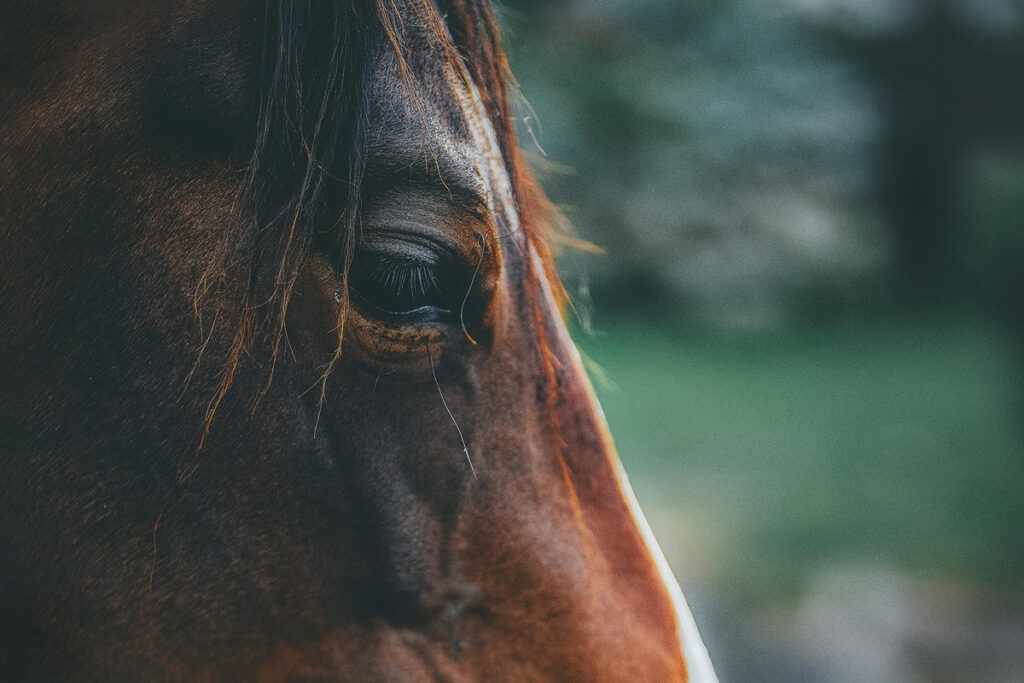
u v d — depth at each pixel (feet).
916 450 28.43
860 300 37.88
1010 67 40.29
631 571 5.15
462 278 4.45
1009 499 26.08
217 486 4.35
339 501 4.46
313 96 4.17
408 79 4.21
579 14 35.99
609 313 35.94
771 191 36.81
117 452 4.29
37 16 4.21
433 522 4.56
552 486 4.85
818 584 21.75
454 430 4.57
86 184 4.20
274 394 4.34
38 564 4.34
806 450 27.78
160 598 4.37
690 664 5.32
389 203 4.26
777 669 19.04
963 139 41.19
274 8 4.17
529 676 4.70
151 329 4.25
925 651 19.81
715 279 36.09
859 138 38.11
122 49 4.19
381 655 4.52
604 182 35.55
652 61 36.83
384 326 4.36
